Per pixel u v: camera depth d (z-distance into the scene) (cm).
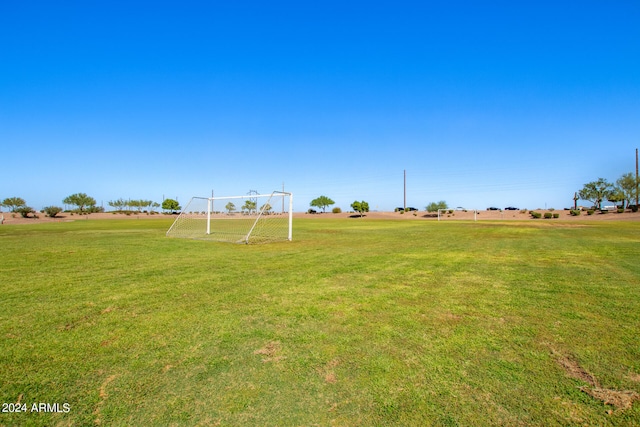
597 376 318
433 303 555
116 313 504
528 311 512
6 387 299
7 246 1376
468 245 1452
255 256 1110
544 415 260
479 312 507
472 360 350
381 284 694
